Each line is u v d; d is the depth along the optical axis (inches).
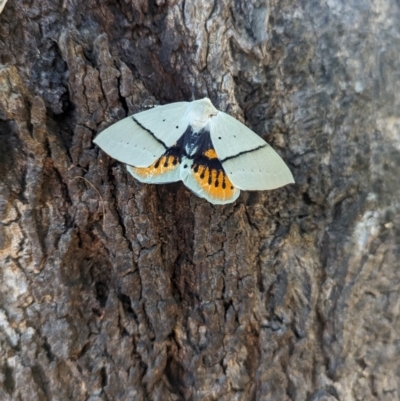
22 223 3.2
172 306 3.8
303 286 4.0
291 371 4.0
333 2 3.6
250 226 3.8
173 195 3.7
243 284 3.8
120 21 3.6
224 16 3.5
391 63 3.8
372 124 3.8
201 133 3.5
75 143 3.3
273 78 3.7
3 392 3.3
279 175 3.4
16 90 3.1
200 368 3.8
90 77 3.2
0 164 3.1
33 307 3.4
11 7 3.2
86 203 3.4
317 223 4.0
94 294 3.6
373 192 3.9
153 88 3.7
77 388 3.5
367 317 4.1
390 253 4.0
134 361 3.6
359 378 4.1
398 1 3.8
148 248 3.6
